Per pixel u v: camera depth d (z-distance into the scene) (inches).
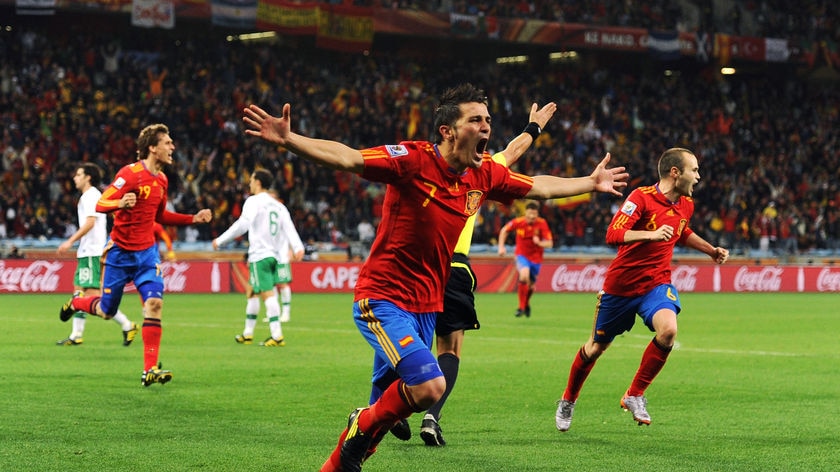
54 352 1152.2
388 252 477.1
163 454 583.5
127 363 1042.7
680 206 715.4
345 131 3390.7
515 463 572.1
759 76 4397.1
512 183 504.7
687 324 1774.1
